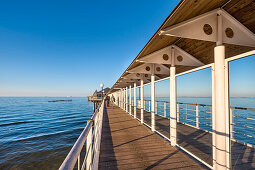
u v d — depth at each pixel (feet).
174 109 12.37
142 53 11.05
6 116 113.60
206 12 6.62
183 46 11.37
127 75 22.15
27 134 56.59
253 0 5.43
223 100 7.02
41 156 34.94
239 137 31.94
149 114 33.12
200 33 6.97
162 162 9.66
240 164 9.25
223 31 6.88
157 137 15.11
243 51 8.09
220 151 7.06
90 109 178.29
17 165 30.55
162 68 17.15
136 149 11.89
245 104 63.26
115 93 76.43
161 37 8.55
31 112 142.41
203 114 61.57
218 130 7.14
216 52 7.08
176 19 6.39
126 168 8.96
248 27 6.46
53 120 90.99
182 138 14.57
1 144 44.11
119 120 25.31
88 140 5.25
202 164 9.34
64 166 2.14
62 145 42.86
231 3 6.01
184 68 15.40
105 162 9.73
